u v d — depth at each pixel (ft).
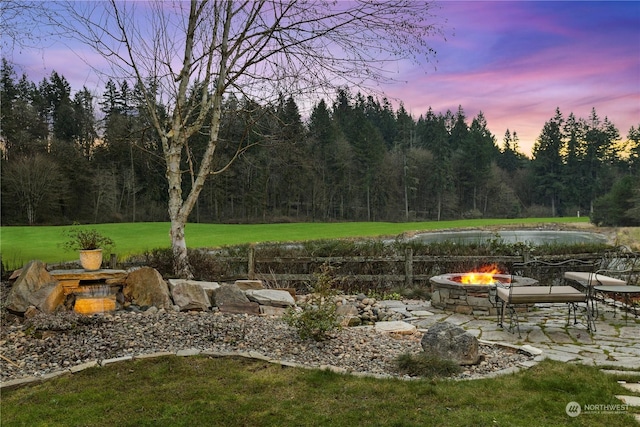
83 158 141.49
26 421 10.63
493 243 37.76
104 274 21.99
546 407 11.21
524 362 14.92
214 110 29.32
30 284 19.81
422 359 14.32
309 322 17.16
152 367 14.02
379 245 37.19
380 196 201.67
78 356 14.88
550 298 19.97
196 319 19.01
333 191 183.62
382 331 19.90
